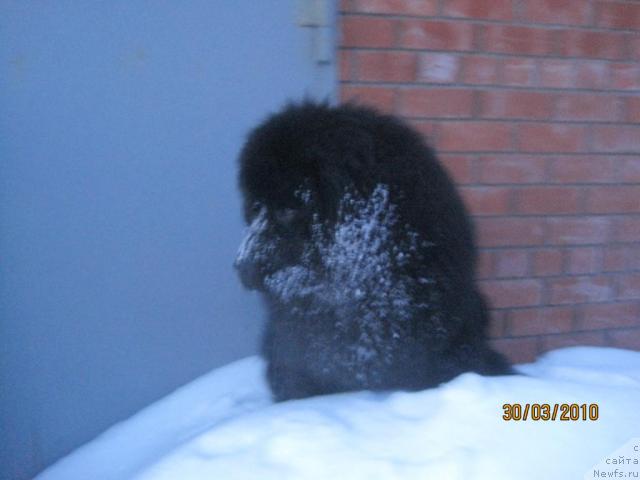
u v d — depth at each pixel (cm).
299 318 142
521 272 187
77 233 167
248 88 168
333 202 137
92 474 160
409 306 139
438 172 148
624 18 184
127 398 174
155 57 164
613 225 191
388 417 135
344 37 170
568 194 187
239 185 149
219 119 168
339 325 140
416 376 142
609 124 187
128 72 164
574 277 191
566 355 188
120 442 164
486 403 136
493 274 185
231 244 172
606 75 185
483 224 183
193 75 166
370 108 152
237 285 174
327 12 167
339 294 138
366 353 139
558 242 188
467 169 180
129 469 154
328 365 143
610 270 193
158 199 169
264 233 141
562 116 184
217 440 131
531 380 146
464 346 149
